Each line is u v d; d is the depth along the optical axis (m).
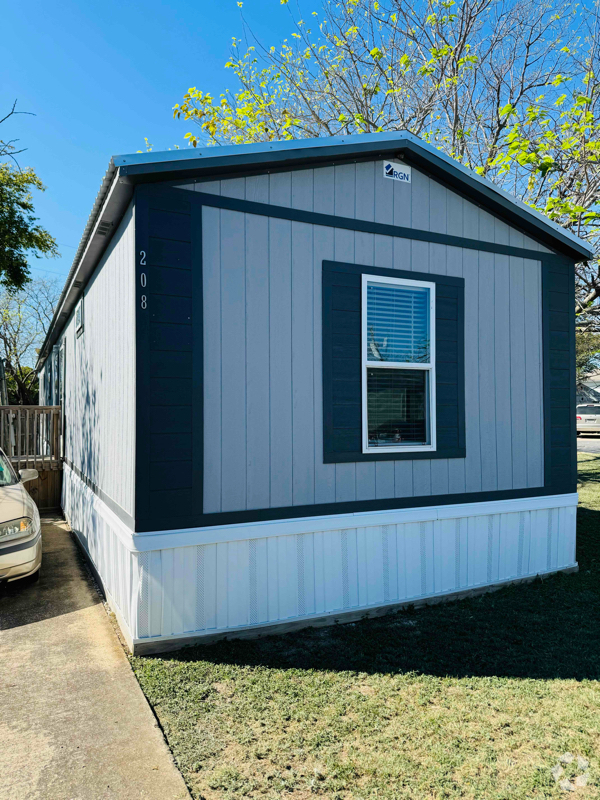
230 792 2.48
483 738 2.96
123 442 4.44
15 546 5.05
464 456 5.53
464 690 3.50
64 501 9.29
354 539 4.87
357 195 5.02
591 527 8.80
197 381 4.19
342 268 4.91
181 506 4.10
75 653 3.93
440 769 2.68
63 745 2.81
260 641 4.24
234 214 4.40
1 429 9.58
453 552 5.41
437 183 5.50
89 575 5.86
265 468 4.47
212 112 11.59
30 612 4.76
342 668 3.78
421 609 5.07
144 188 4.04
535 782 2.59
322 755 2.78
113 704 3.22
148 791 2.46
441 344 5.45
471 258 5.69
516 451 5.89
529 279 6.11
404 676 3.68
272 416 4.52
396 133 5.05
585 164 9.05
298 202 4.71
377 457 5.01
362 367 4.98
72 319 8.65
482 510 5.58
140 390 3.97
